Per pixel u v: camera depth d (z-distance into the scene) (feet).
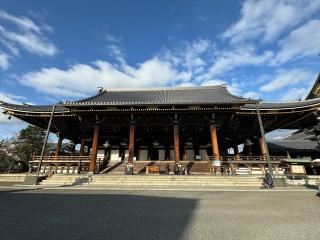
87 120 89.92
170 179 66.74
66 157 88.28
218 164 77.82
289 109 86.28
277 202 34.27
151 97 105.29
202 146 113.19
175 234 17.60
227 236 17.10
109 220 22.20
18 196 39.73
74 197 39.01
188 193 46.37
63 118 96.99
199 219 22.75
